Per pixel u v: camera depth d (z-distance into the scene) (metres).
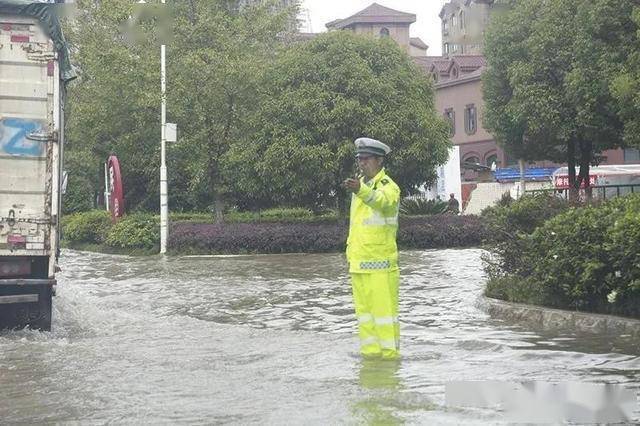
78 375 8.09
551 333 9.98
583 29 24.14
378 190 8.23
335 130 27.67
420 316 11.85
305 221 30.00
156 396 7.06
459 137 62.72
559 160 30.72
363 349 8.54
